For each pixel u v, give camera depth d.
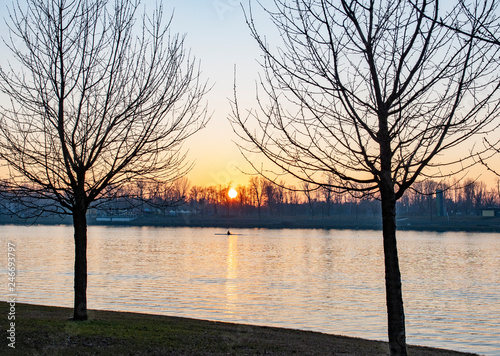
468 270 42.56
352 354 12.90
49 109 12.95
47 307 18.47
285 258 53.03
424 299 28.70
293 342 14.31
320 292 30.50
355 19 8.48
